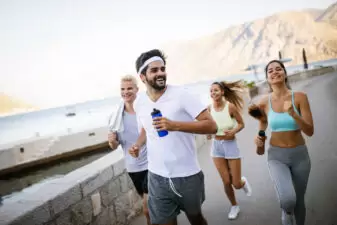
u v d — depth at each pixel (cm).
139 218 357
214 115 325
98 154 1677
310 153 489
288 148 238
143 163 279
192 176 203
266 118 264
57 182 272
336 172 387
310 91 1392
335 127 621
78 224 264
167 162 203
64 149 1591
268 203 339
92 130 1683
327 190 341
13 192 1117
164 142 202
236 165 315
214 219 321
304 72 2756
